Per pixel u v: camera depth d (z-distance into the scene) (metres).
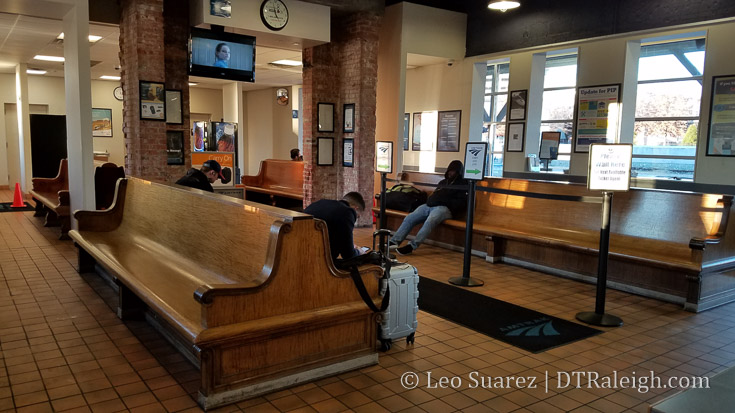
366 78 8.46
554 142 8.58
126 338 3.59
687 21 7.04
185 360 3.24
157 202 4.62
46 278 5.10
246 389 2.75
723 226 4.60
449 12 9.78
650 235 5.04
